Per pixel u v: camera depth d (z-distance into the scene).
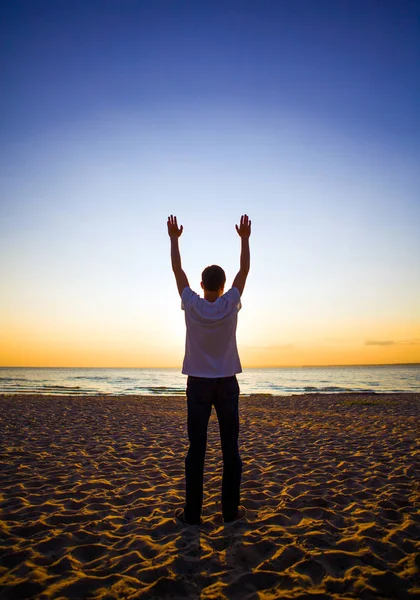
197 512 2.75
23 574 2.07
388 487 3.65
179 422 9.04
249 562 2.21
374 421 8.98
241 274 2.80
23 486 3.77
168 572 2.09
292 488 3.65
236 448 2.74
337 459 4.86
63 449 5.60
